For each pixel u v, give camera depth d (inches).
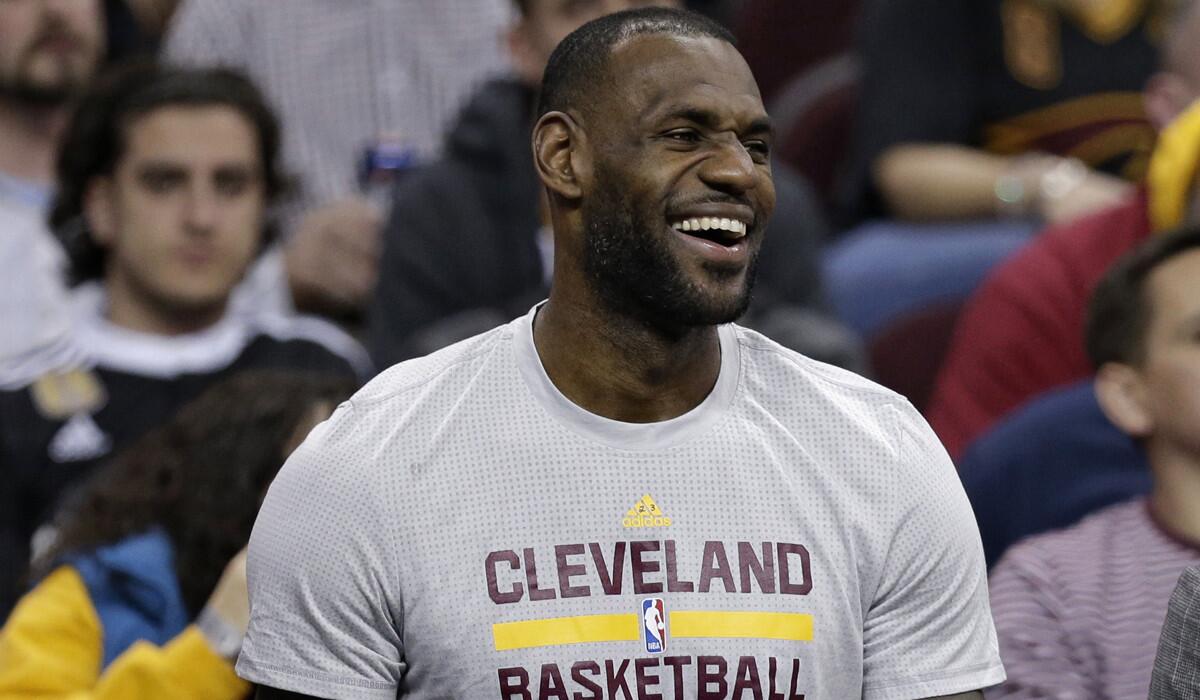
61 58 639.1
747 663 289.7
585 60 300.5
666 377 301.6
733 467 300.5
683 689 288.0
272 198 588.7
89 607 423.2
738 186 289.1
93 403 550.6
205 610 399.9
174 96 566.3
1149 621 388.5
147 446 442.9
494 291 539.8
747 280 295.6
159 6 775.1
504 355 308.5
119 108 568.7
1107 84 636.7
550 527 295.0
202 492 433.1
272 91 676.1
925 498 306.3
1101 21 637.9
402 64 676.7
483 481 297.7
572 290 302.5
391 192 617.6
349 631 296.7
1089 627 388.8
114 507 435.2
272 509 303.9
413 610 294.4
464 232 542.0
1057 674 385.1
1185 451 403.5
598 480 297.4
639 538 294.0
